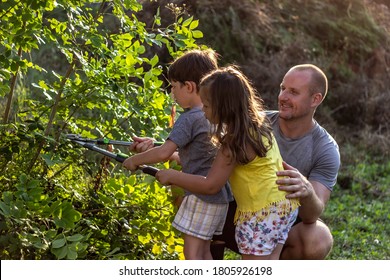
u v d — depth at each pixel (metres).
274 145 5.37
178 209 5.69
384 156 12.59
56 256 5.18
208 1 12.75
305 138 5.91
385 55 14.38
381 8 15.55
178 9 6.39
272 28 13.44
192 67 5.50
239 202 5.33
